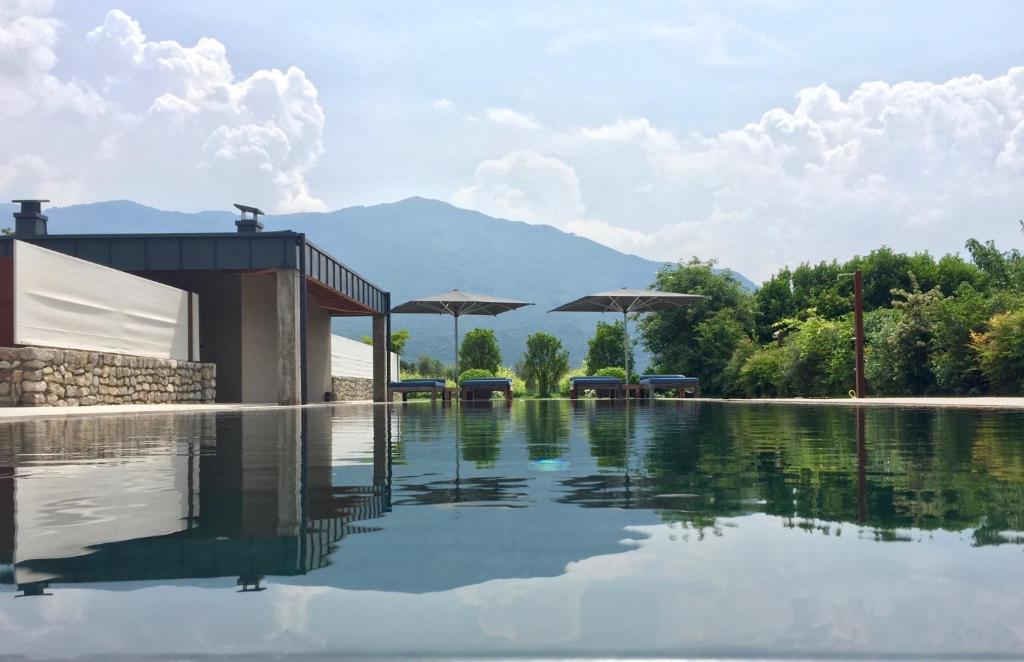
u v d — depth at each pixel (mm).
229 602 950
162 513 1640
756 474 2328
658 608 911
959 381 16141
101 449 3734
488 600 954
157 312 14984
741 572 1081
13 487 2141
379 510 1674
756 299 28469
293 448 3723
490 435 4793
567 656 750
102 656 760
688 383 21484
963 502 1702
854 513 1563
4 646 791
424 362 51719
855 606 913
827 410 9492
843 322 20453
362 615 892
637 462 2783
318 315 23156
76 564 1154
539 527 1453
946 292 27312
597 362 35438
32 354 10523
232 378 18844
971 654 753
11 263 10477
